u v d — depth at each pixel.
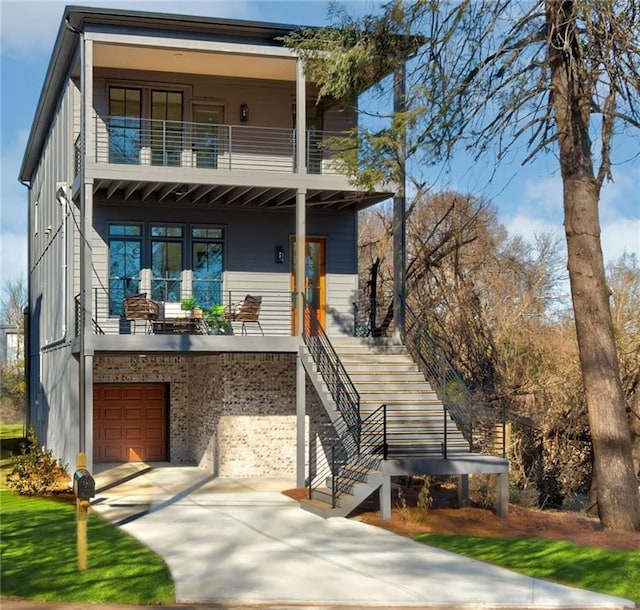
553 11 15.80
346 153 18.47
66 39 21.59
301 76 21.55
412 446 17.66
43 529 15.34
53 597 10.91
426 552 13.84
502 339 29.70
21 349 61.34
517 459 23.23
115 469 23.75
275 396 22.92
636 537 15.41
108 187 22.48
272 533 15.18
